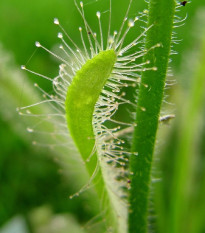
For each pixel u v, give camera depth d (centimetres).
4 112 6
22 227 6
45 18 10
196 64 6
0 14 10
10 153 7
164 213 6
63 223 5
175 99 6
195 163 6
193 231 6
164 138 6
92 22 10
